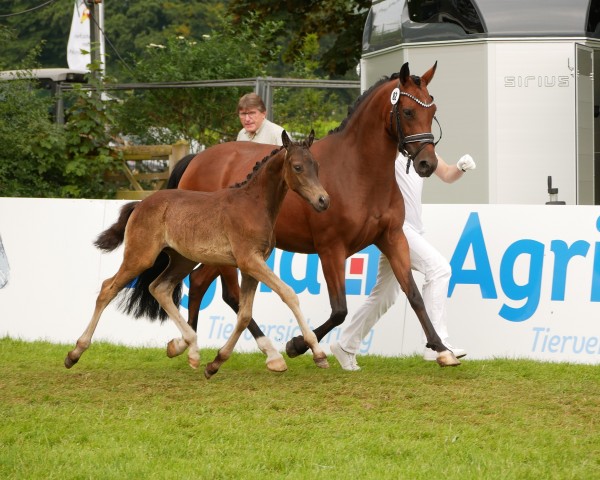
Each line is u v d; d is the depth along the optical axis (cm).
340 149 1196
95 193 2469
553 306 1334
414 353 1369
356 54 3347
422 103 1142
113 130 2558
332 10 3422
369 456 833
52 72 2702
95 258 1559
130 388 1109
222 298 1359
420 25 1881
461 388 1098
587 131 1864
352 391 1077
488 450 848
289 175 1075
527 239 1356
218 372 1222
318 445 863
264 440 877
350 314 1407
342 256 1191
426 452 839
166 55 2698
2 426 925
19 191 2356
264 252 1112
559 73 1819
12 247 1605
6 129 2322
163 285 1227
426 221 1397
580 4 1836
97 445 863
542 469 791
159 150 2489
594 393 1078
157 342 1494
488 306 1359
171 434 900
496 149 1827
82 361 1327
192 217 1138
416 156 1144
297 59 3291
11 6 6203
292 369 1248
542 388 1102
